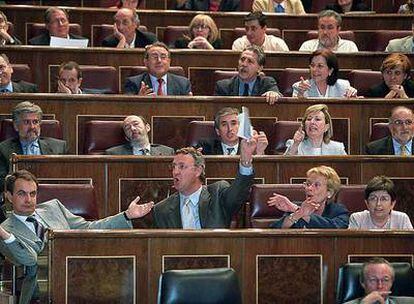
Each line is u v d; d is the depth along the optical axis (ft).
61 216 42.75
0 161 49.85
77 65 56.49
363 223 43.73
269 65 62.08
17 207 41.88
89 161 47.34
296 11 72.79
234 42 65.67
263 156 48.29
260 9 72.38
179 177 42.65
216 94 57.67
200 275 36.60
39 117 50.24
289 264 39.78
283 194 44.42
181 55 61.26
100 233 38.60
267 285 39.63
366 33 70.18
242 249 39.50
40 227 41.86
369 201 43.60
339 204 44.47
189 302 36.22
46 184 44.88
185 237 39.19
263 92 57.21
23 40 68.03
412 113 52.19
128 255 38.83
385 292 37.09
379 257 39.29
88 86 58.54
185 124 54.19
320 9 76.38
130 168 47.50
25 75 58.75
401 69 58.03
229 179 47.96
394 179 48.93
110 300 38.68
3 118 53.21
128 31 64.44
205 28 64.85
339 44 65.05
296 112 54.65
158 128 54.03
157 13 69.41
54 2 76.02
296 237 39.75
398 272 38.65
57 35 63.87
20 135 50.08
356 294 38.27
